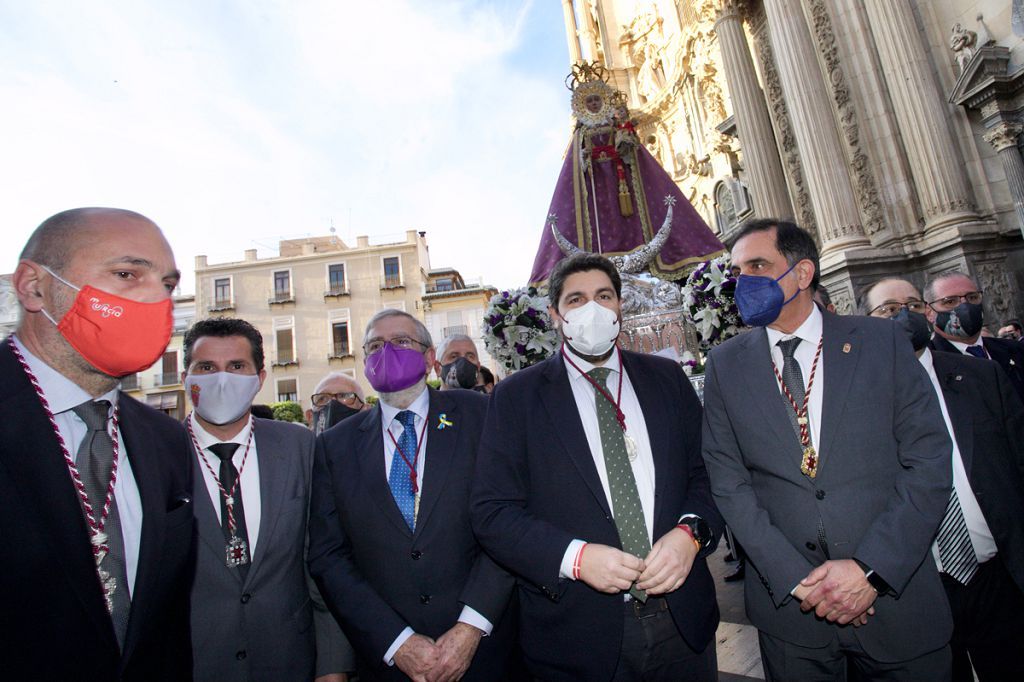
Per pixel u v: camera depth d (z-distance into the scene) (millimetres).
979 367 2457
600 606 1929
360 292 30141
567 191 5371
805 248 2156
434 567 2180
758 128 12547
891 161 8734
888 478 1881
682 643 2006
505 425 2162
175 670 1618
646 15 21188
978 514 2322
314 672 2283
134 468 1557
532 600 2074
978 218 7824
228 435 2365
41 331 1463
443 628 2135
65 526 1331
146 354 1481
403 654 1981
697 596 1994
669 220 4777
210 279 30156
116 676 1351
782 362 2172
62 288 1430
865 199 8961
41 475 1331
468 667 2021
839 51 9398
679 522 1988
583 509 1989
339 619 2129
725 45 13180
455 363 4141
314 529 2359
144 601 1429
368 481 2289
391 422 2471
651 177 5363
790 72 9750
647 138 21344
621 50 22688
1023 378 3240
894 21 8562
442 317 29781
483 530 1970
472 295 29688
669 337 4211
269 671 2088
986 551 2318
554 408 2137
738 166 15992
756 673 3043
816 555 1880
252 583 2133
